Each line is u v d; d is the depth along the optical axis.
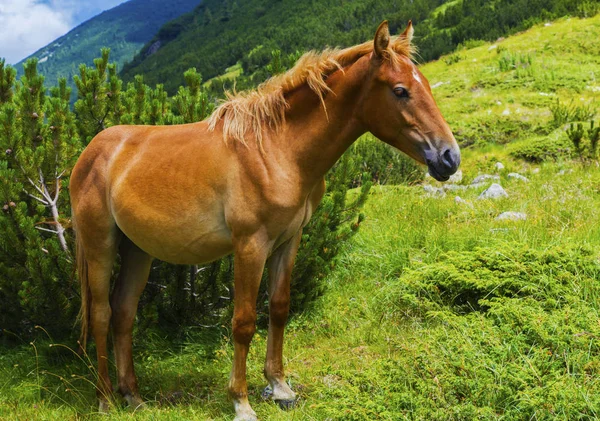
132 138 3.82
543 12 32.97
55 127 4.70
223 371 4.27
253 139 3.43
